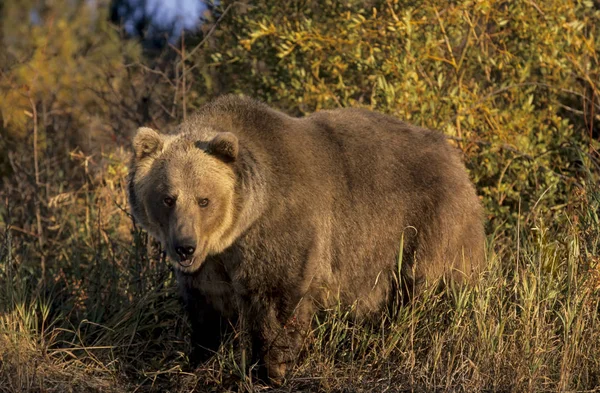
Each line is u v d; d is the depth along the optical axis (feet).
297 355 33.37
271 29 47.24
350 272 34.68
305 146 33.53
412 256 35.32
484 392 30.55
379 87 44.11
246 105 33.55
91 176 50.21
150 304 37.73
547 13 45.91
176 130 33.24
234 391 33.04
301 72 46.78
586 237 35.50
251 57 52.06
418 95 44.32
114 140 53.36
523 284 32.73
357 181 34.53
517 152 43.98
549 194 42.45
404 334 33.53
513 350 30.83
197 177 31.04
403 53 44.21
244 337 34.06
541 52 46.01
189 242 30.27
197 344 34.42
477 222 36.60
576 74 47.65
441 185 35.50
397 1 46.16
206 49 53.88
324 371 32.04
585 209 37.29
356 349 33.45
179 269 32.89
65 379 32.63
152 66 60.54
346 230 34.22
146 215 32.45
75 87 66.44
